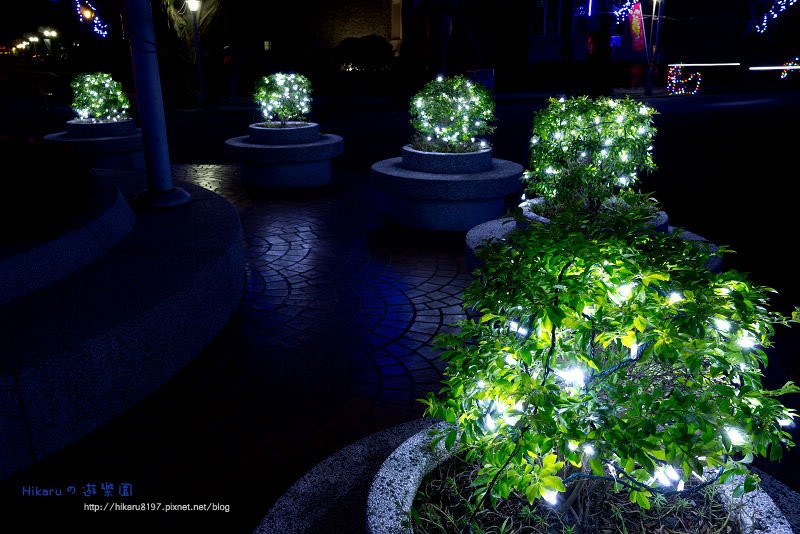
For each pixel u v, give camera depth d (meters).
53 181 5.30
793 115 23.38
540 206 6.24
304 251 8.19
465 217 8.95
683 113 24.31
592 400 2.11
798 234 8.58
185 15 23.77
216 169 13.87
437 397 4.64
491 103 9.58
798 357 5.02
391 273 7.34
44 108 26.58
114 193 6.46
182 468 3.81
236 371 5.01
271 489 3.63
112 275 5.03
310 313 6.17
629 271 2.16
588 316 2.23
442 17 29.48
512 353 2.21
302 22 32.44
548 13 35.84
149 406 4.47
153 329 4.42
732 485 2.54
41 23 47.44
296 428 4.24
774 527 2.34
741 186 11.67
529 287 2.19
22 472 3.71
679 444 1.91
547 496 2.05
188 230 6.36
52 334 3.95
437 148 9.65
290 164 11.72
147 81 6.94
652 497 2.55
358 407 4.50
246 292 6.72
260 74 29.70
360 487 3.00
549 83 34.41
